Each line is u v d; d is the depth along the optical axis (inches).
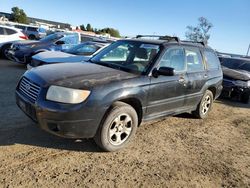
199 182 150.2
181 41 226.7
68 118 145.0
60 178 137.1
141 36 244.8
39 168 143.7
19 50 446.6
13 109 227.5
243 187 151.3
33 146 166.7
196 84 229.5
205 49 255.3
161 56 194.5
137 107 181.6
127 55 204.7
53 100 146.3
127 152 173.8
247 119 292.2
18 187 125.8
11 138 173.6
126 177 145.6
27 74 172.7
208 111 268.7
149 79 181.8
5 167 140.8
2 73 391.2
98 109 152.3
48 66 183.2
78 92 147.5
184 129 230.5
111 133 165.5
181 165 166.2
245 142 219.8
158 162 166.4
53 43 461.4
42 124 149.5
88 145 176.2
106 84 158.2
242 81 374.3
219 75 268.8
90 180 138.6
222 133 233.9
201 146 199.5
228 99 402.3
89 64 193.3
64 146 171.5
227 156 188.1
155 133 212.8
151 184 142.3
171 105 206.7
